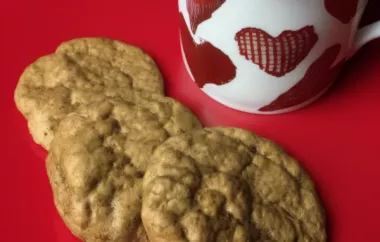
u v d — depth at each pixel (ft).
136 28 0.68
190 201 0.49
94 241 0.51
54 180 0.53
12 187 0.57
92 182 0.51
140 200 0.51
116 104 0.56
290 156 0.56
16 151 0.59
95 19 0.68
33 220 0.56
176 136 0.53
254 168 0.53
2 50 0.65
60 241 0.55
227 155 0.52
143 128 0.55
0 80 0.63
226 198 0.50
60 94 0.59
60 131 0.54
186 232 0.48
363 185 0.58
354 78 0.64
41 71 0.61
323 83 0.59
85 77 0.61
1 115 0.61
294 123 0.62
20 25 0.67
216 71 0.56
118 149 0.53
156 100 0.58
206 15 0.51
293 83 0.55
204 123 0.62
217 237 0.48
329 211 0.57
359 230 0.56
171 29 0.68
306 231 0.53
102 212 0.51
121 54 0.64
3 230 0.55
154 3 0.69
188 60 0.60
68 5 0.69
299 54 0.52
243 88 0.57
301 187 0.55
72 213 0.51
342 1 0.48
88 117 0.55
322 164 0.60
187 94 0.63
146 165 0.53
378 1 0.67
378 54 0.65
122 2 0.69
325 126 0.62
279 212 0.52
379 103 0.63
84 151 0.52
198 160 0.51
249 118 0.62
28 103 0.59
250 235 0.50
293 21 0.48
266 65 0.53
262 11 0.48
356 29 0.54
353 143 0.61
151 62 0.64
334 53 0.54
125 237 0.51
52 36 0.67
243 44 0.51
